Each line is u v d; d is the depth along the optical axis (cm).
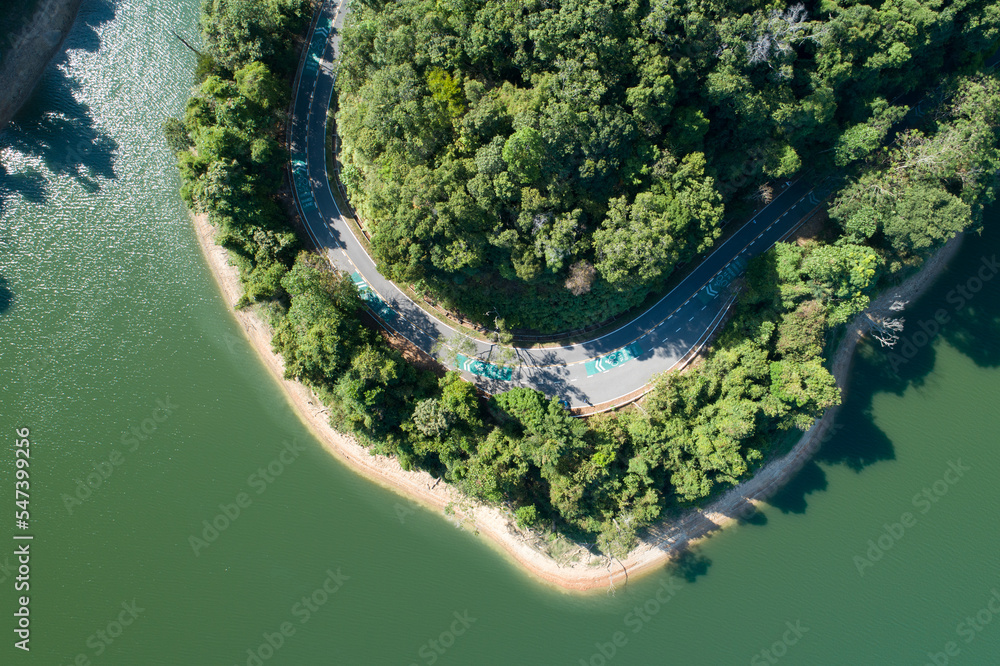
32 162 8694
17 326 8450
